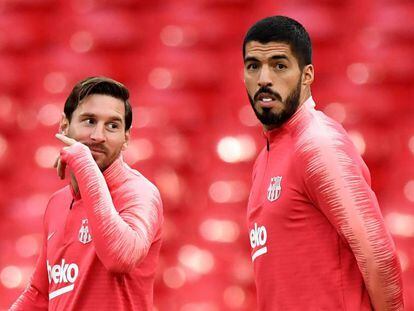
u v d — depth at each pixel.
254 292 26.17
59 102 32.22
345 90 31.08
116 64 33.44
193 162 30.02
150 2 34.53
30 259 27.50
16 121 32.28
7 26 34.38
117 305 11.72
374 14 32.84
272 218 11.45
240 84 32.12
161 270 26.92
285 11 33.12
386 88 31.22
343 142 11.16
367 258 10.77
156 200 12.01
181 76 32.41
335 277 11.09
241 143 29.86
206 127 31.06
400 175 29.19
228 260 26.92
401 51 31.86
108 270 11.23
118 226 11.10
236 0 33.81
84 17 34.53
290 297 11.29
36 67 33.59
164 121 30.88
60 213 12.43
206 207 28.86
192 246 27.70
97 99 11.90
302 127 11.52
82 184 11.26
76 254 11.94
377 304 11.04
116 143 11.97
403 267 25.86
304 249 11.21
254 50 11.60
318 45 32.31
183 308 25.94
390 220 27.64
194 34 33.56
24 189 30.33
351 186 10.86
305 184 11.12
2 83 33.16
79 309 11.81
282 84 11.52
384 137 30.05
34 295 13.11
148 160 29.25
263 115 11.63
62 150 11.48
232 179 29.11
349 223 10.80
